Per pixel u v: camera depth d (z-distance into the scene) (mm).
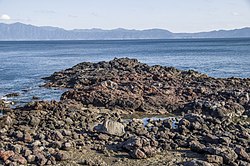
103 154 20031
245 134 22422
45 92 44750
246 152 19391
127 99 34344
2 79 59438
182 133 23656
